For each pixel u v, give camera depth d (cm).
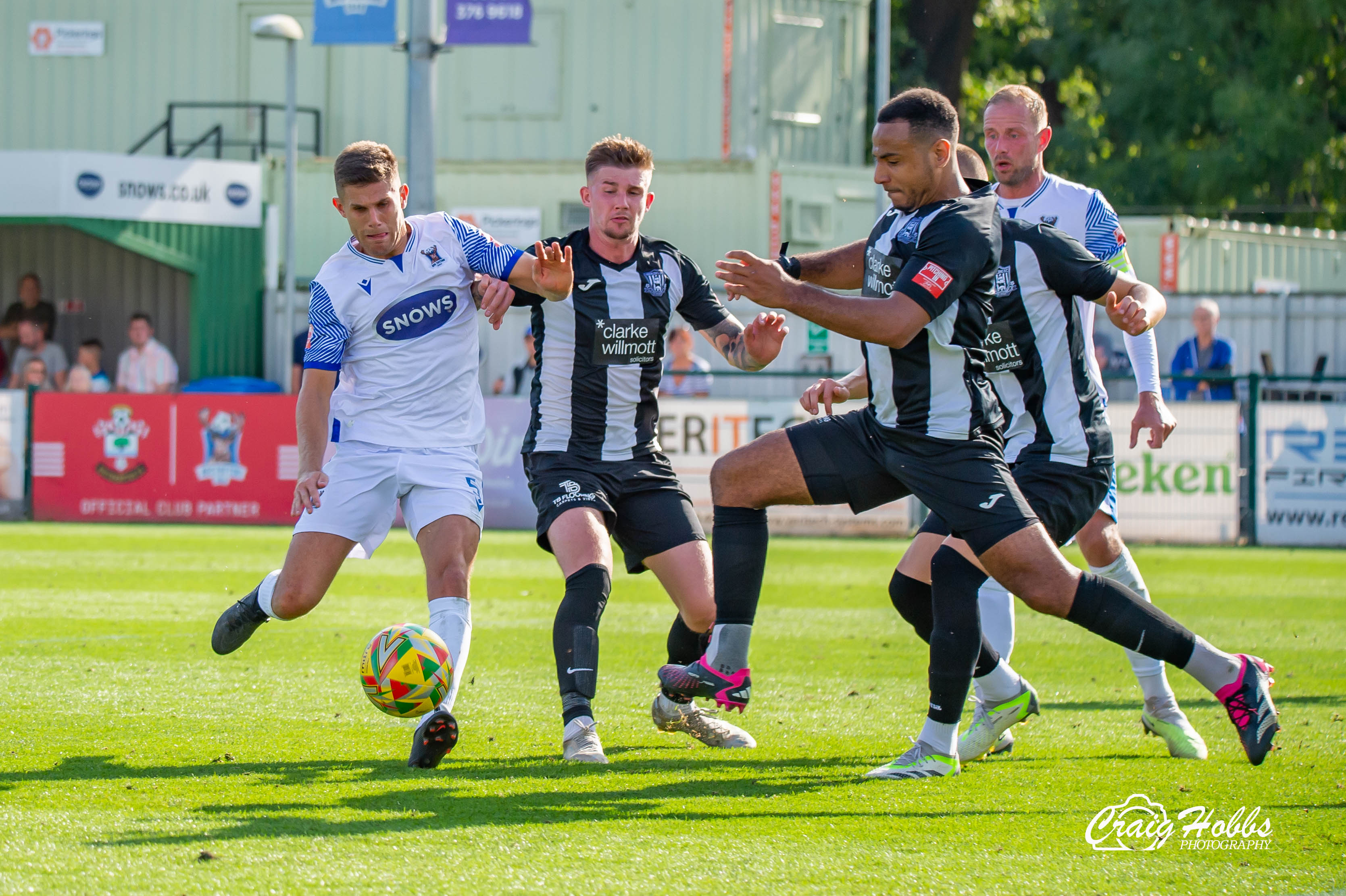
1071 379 1553
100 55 8269
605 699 1912
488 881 1036
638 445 1634
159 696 1839
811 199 6725
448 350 1579
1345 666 2258
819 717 1795
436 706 1417
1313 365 5978
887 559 4141
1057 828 1216
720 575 1475
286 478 4947
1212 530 4669
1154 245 6719
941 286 1303
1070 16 9831
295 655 2216
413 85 4541
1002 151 1756
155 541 4331
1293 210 9662
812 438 1470
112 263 7400
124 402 5012
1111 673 2180
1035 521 1371
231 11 8175
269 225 6700
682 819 1231
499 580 3503
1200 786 1397
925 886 1045
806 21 7750
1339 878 1084
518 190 6744
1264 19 9019
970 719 1795
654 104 7669
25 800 1264
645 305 1611
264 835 1149
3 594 2992
